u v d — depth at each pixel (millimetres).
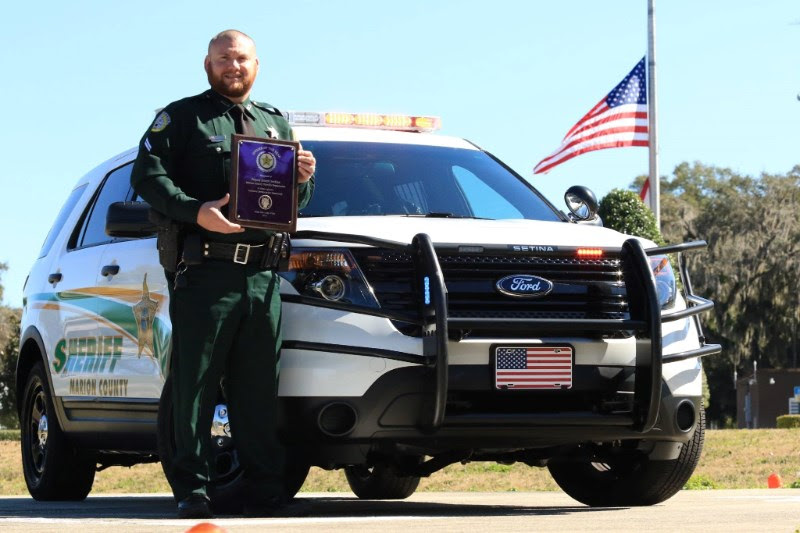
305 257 5602
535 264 5758
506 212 6961
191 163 5375
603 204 23969
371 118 7684
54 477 8094
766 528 4523
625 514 5508
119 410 7070
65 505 7523
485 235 5785
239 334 5383
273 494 5461
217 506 5719
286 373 5523
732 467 18391
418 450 5738
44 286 8297
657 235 23719
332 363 5465
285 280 5602
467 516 5438
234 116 5473
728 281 57406
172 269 5344
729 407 69250
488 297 5641
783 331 57312
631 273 5855
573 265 5805
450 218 6492
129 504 7766
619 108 22703
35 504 7719
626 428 5844
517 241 5781
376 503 7703
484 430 5578
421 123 7816
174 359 5363
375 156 7027
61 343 7863
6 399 64875
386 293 5559
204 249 5277
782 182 58875
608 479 6883
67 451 8023
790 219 57156
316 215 6461
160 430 5941
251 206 5207
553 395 5727
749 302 57500
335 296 5539
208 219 5148
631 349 5812
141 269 6859
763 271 56938
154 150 5355
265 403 5430
